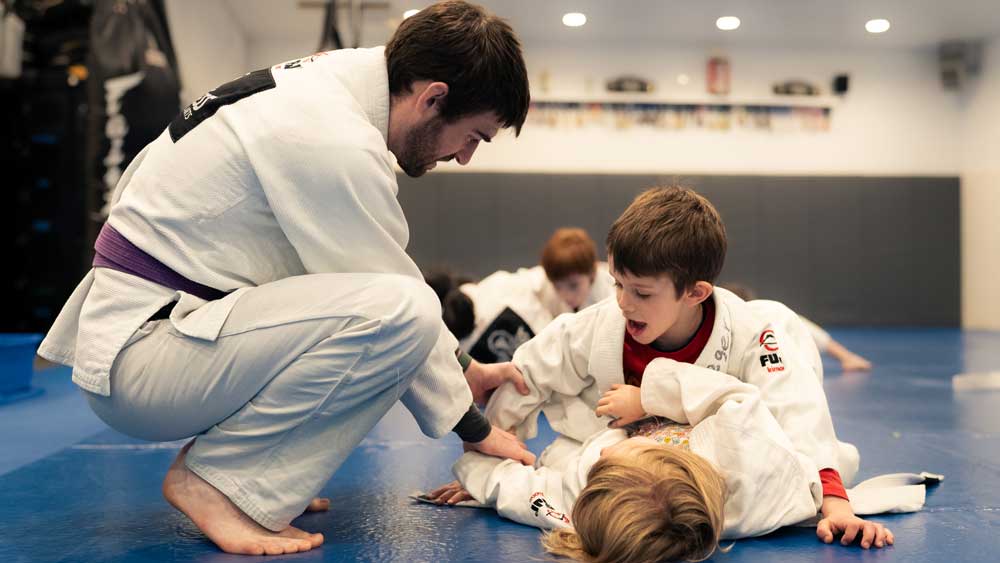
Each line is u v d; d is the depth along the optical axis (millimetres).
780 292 8922
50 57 5188
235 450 1300
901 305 9008
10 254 5207
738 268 8883
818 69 9070
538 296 3277
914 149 9156
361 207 1306
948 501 1622
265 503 1301
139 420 1328
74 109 5117
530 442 2355
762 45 8992
